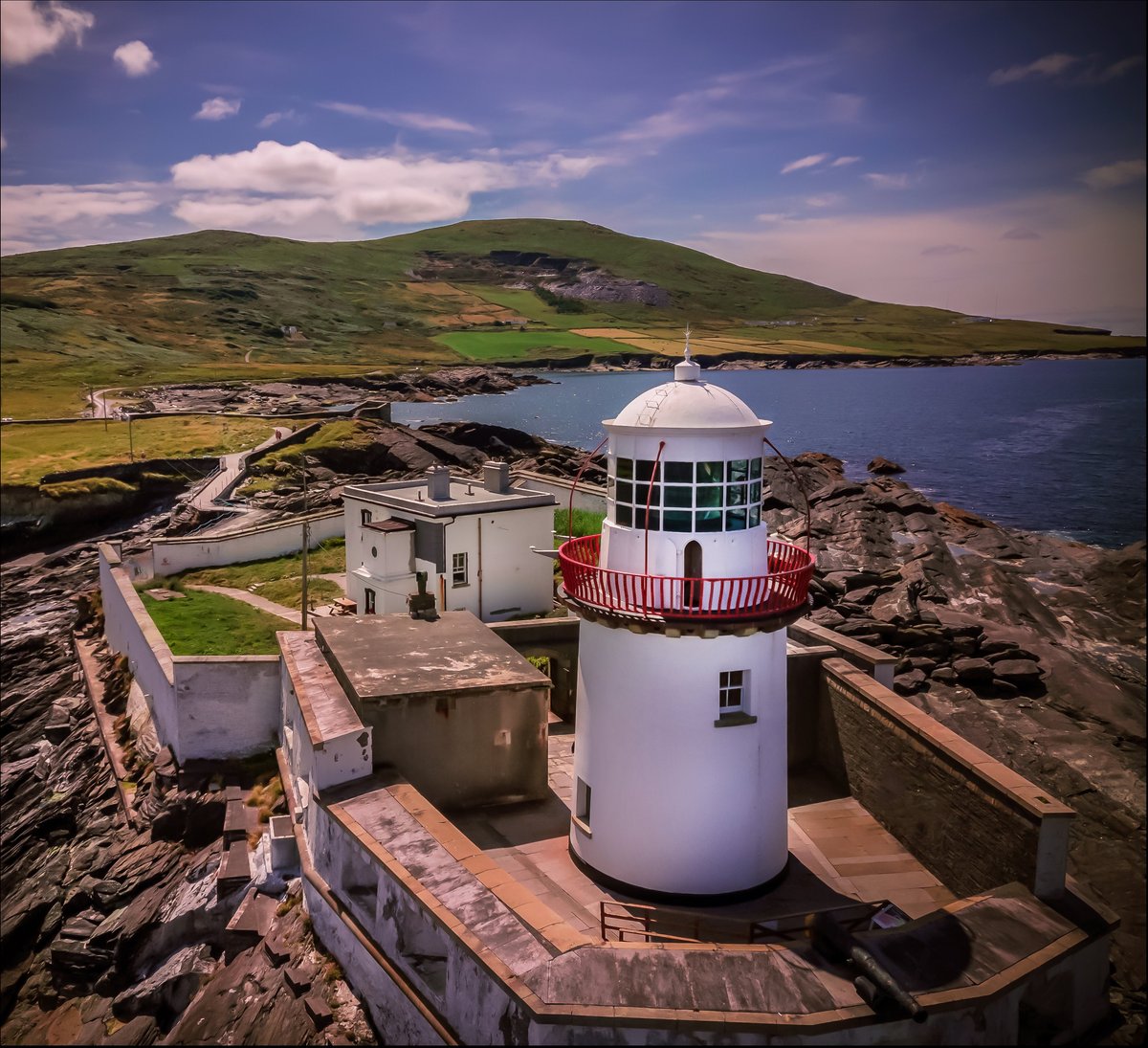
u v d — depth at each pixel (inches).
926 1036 533.3
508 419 6456.7
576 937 573.3
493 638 1019.3
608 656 713.0
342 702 881.5
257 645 1565.0
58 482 3344.0
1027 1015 593.3
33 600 2581.2
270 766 1232.2
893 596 1852.9
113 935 1053.2
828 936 573.3
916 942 575.5
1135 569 2160.4
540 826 852.0
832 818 884.6
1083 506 3666.3
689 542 681.0
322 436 3895.2
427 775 859.4
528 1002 517.3
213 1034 750.5
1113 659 1771.7
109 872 1167.0
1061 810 646.5
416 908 625.0
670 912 668.7
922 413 6909.5
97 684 1796.3
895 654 1621.6
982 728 1368.1
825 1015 519.8
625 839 717.9
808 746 999.0
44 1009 1042.7
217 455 3745.1
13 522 3223.4
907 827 827.4
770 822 729.0
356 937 706.2
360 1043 673.6
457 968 581.9
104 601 2124.8
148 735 1432.1
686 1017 513.0
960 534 2615.7
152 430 4357.8
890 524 2667.3
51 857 1325.0
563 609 1716.3
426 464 3656.5
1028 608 1977.1
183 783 1219.2
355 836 705.6
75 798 1438.2
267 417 4763.8
